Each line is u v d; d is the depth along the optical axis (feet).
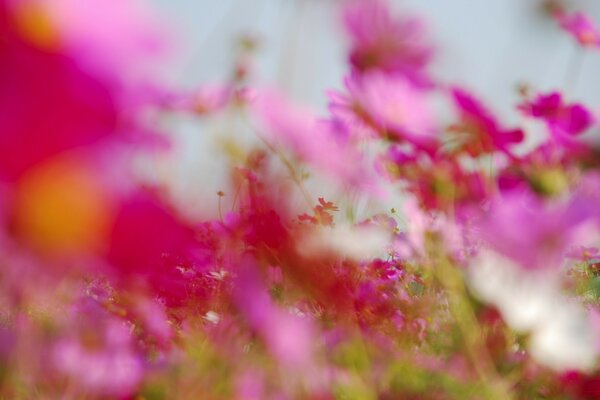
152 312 6.56
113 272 3.09
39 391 5.60
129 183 3.14
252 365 5.43
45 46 2.83
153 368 6.29
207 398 5.59
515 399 5.65
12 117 2.80
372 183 5.16
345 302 5.50
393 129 5.08
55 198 2.88
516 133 5.20
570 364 5.19
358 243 5.81
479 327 5.31
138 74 2.98
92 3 2.92
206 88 4.81
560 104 5.28
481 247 5.25
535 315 5.17
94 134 2.90
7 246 2.89
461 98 5.12
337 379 5.60
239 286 5.08
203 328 6.43
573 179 5.26
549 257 5.14
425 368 6.17
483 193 5.29
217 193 4.76
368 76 4.86
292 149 4.73
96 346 6.10
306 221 4.97
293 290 5.10
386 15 4.72
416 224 5.50
